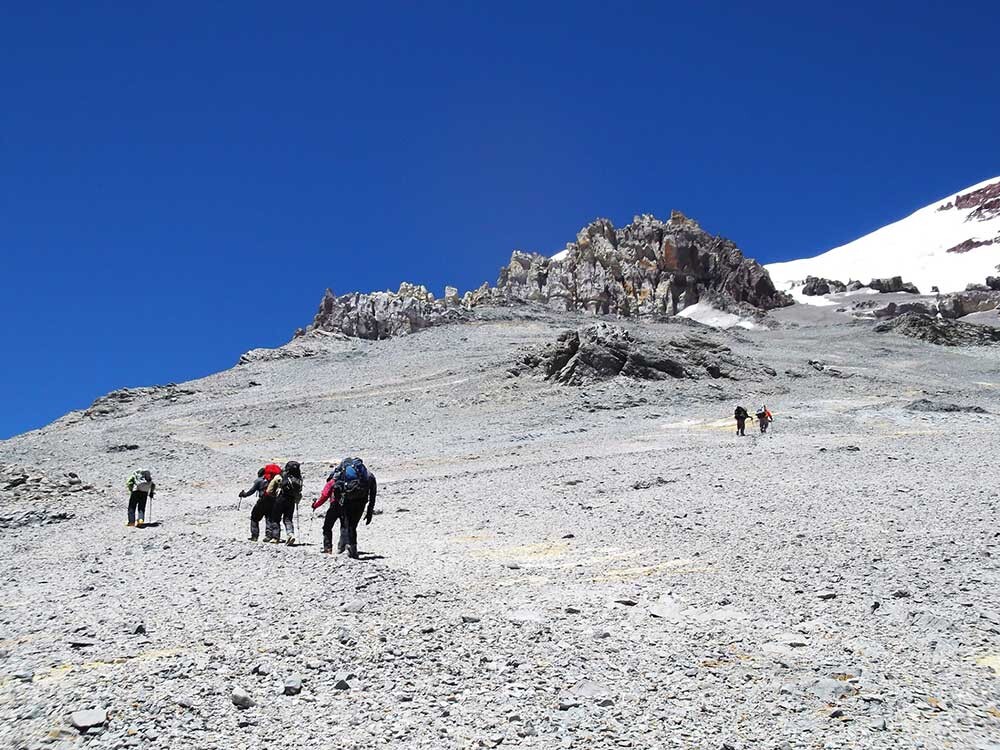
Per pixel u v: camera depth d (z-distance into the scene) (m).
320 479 29.45
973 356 86.06
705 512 16.53
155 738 5.95
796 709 6.77
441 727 6.29
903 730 6.39
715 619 9.29
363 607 9.30
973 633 8.56
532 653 7.94
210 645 8.02
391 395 60.38
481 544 14.63
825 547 12.78
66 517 20.52
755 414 37.88
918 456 23.59
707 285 154.00
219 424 53.19
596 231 160.12
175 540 14.54
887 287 173.88
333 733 6.16
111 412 65.44
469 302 132.50
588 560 12.88
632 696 6.96
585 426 41.97
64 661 7.59
